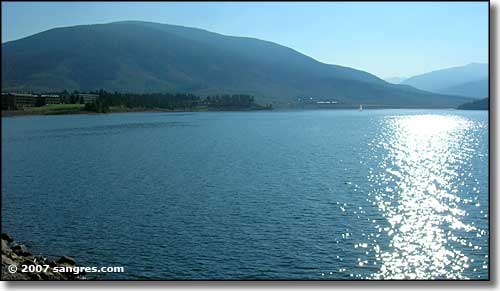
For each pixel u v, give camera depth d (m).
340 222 53.81
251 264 41.59
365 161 103.75
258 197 66.69
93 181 82.56
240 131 193.38
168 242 47.69
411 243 46.50
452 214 57.00
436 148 131.50
